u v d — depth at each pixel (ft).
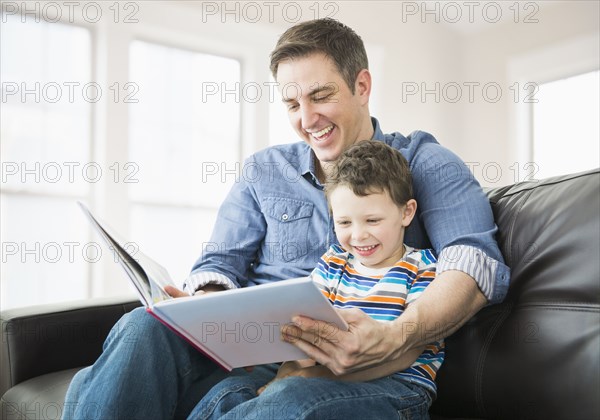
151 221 11.10
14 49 9.82
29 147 9.95
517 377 3.39
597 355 3.07
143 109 11.07
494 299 3.53
